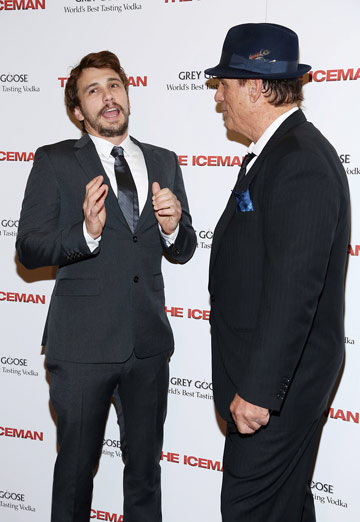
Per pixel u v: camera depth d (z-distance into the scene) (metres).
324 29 1.95
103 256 1.92
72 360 1.91
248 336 1.56
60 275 1.96
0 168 2.38
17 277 2.44
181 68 2.14
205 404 2.31
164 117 2.20
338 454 2.16
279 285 1.35
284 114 1.58
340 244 1.52
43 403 2.49
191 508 2.39
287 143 1.46
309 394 1.54
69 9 2.22
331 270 1.53
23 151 2.35
